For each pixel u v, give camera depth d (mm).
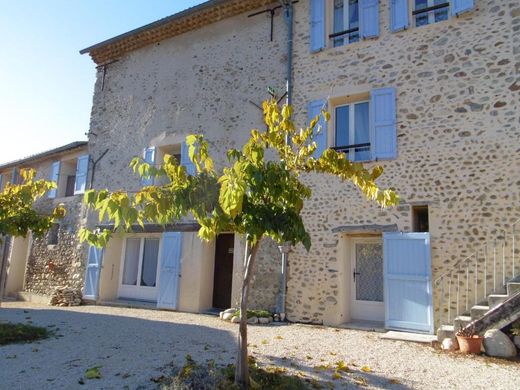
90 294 9688
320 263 7098
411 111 6828
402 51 7078
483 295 5840
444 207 6312
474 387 3643
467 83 6477
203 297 8477
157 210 2889
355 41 7801
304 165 3570
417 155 6652
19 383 3516
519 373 4066
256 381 3439
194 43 9703
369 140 7242
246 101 8641
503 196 5953
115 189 10109
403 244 6402
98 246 2920
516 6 6293
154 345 5016
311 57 7949
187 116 9375
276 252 7578
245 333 3371
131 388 3391
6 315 7504
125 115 10461
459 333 5027
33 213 6418
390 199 3441
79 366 4039
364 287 7160
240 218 3129
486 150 6176
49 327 6188
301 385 3471
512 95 6125
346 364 4312
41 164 12883
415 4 7324
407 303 6188
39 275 11320
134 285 9727
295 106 7914
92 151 10844
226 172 2863
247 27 8977
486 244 5938
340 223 7055
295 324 6914
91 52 11281
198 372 3584
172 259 8758
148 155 9695
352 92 7387
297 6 8359
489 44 6402
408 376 3943
